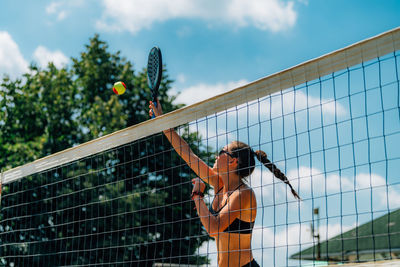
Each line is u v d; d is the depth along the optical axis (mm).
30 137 23234
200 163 4125
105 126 21750
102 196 17625
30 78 24062
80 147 5105
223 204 3879
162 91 23609
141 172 18484
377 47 3162
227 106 3912
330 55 3352
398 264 2816
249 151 3725
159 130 4363
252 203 3709
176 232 17875
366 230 9445
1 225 7828
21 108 22984
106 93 23953
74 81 24609
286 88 3574
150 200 17922
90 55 25000
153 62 4609
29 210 15414
